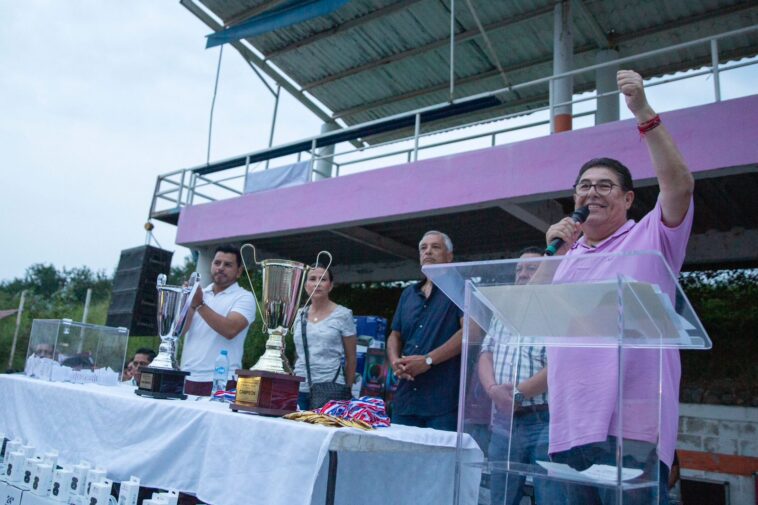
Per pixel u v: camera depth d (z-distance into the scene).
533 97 8.81
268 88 8.77
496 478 1.28
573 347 1.28
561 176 4.84
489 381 1.36
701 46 7.49
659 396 1.18
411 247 7.91
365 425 1.63
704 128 4.24
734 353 5.32
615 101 7.46
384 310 8.23
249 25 7.62
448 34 8.02
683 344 1.21
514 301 1.25
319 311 3.49
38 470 2.00
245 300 3.03
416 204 5.66
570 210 6.24
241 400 1.74
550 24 7.47
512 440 1.34
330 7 7.02
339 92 9.57
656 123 1.47
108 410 1.97
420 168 5.73
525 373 1.39
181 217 7.73
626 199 1.59
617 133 4.63
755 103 4.10
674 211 1.45
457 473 1.30
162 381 2.09
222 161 7.86
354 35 8.29
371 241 7.32
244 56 8.66
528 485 1.32
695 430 5.09
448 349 2.81
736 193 5.20
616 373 1.20
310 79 9.37
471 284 1.33
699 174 4.27
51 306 14.46
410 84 9.18
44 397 2.28
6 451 2.25
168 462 1.72
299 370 3.40
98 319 13.73
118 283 7.29
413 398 2.85
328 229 6.58
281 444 1.44
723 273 6.22
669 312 1.09
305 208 6.55
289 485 1.38
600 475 1.14
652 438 1.14
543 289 1.17
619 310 1.08
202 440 1.65
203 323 3.03
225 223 7.25
